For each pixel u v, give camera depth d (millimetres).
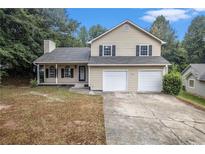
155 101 12234
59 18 36719
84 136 5930
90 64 16641
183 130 6766
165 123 7504
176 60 39000
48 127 6633
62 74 20797
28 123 7031
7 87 18562
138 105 10820
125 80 17156
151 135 6188
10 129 6387
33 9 27969
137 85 17094
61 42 34312
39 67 20906
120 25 18281
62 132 6191
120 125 7082
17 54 19766
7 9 20172
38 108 9438
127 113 8891
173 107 10562
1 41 19094
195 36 51000
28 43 22969
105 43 18484
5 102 10914
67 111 8891
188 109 10180
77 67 20750
